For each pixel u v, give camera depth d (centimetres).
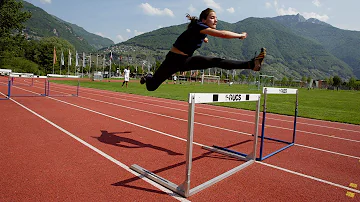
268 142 589
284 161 449
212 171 384
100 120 746
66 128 621
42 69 7100
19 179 328
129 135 582
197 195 305
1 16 3941
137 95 1695
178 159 431
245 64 300
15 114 779
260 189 329
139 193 303
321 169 414
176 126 708
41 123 666
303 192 325
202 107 1231
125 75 2408
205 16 309
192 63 323
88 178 339
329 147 561
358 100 2314
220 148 505
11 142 486
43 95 1424
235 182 348
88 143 500
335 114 1125
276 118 966
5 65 5375
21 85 2217
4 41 4034
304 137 657
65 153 436
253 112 1105
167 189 317
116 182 330
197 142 555
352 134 717
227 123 805
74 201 279
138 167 372
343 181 367
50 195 290
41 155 421
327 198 312
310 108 1348
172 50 316
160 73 343
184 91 2359
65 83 2969
